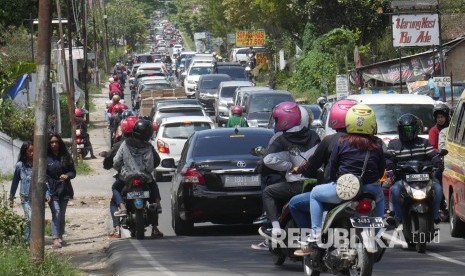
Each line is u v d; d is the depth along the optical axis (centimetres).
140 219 2509
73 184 4247
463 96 2516
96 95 11256
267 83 10631
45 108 1908
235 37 14688
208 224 2894
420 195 2128
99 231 2898
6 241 2300
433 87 5159
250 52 13262
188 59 13175
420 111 2958
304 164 1678
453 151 2477
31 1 7644
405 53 7869
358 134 1595
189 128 4306
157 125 4566
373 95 3059
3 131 4531
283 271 1877
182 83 11406
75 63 10606
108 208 3475
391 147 2206
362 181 1583
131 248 2333
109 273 2025
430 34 5978
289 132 1817
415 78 6556
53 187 2538
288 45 11219
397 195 2175
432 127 2823
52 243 2633
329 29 8906
